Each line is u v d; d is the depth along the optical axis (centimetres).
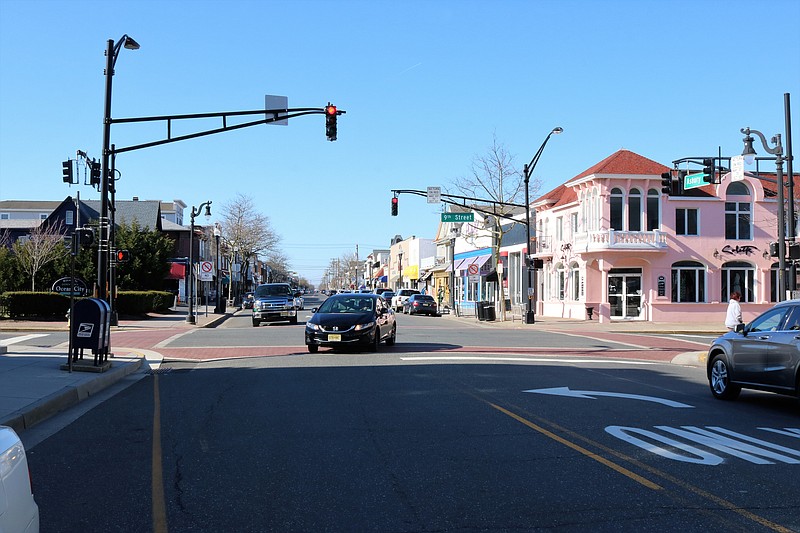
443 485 648
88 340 1385
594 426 923
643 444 818
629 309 3822
